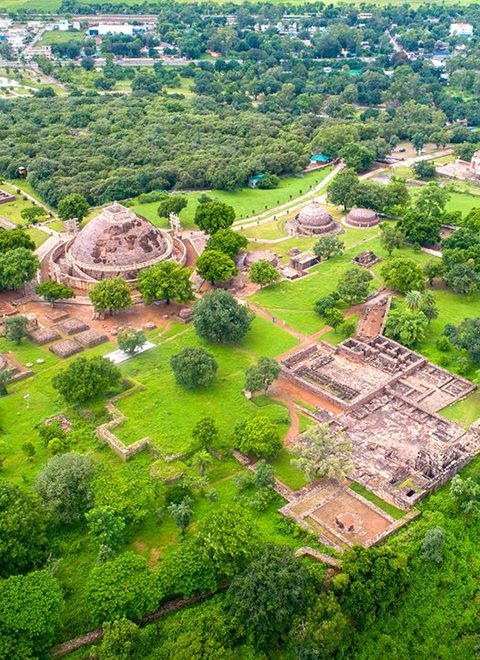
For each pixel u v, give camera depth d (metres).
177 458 144.00
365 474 140.75
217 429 148.38
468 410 162.38
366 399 164.00
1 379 165.38
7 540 113.69
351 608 109.69
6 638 98.81
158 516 129.62
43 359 181.00
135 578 110.25
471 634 114.44
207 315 182.88
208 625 105.44
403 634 112.75
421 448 148.38
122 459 144.88
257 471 135.50
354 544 122.12
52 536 126.06
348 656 108.25
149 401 163.00
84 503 128.62
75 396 155.50
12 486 123.25
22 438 152.25
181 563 113.25
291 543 123.88
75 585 116.69
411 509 131.88
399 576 113.81
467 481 133.38
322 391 166.25
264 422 146.50
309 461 135.50
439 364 179.88
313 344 189.25
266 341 191.00
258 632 105.44
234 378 172.25
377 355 182.38
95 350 185.38
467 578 121.38
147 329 196.50
